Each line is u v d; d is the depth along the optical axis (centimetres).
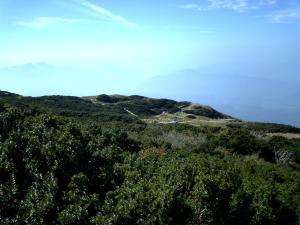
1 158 2227
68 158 2420
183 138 4919
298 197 3450
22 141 2458
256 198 2942
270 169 4138
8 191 2012
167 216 2109
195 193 2381
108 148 2922
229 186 2572
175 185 2412
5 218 1845
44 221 1897
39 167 2297
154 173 2689
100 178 2442
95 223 1945
